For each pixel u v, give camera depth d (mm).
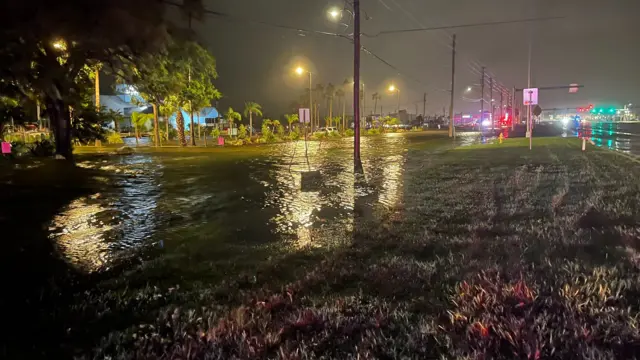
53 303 4742
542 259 5465
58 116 24562
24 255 6730
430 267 5430
